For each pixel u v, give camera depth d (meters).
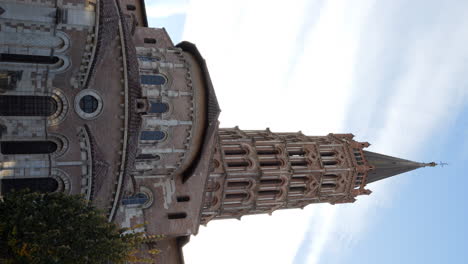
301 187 54.81
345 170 56.06
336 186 56.25
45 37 31.72
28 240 26.20
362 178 58.12
